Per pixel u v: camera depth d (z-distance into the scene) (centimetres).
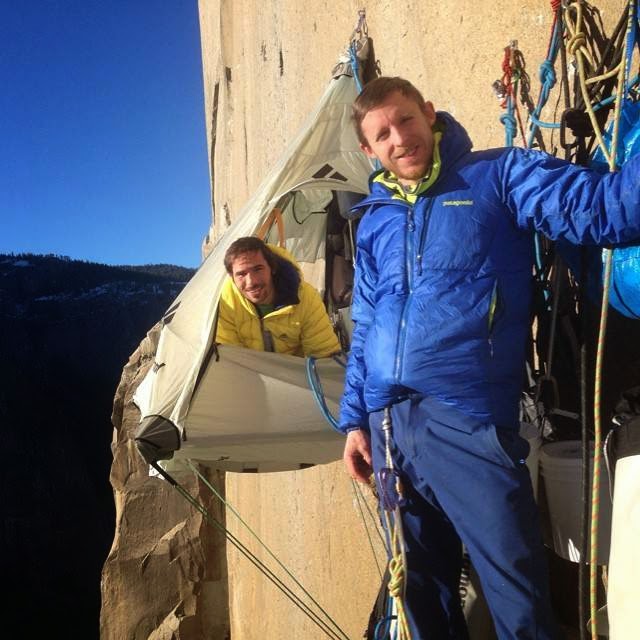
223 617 1684
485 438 203
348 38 692
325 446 409
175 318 427
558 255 237
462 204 211
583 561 198
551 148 316
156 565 1686
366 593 579
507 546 201
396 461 220
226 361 394
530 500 206
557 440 251
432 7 456
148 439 380
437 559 223
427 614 218
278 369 399
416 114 215
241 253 393
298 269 416
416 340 209
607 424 242
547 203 197
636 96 232
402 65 525
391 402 218
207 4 2089
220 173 1947
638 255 189
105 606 1678
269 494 1024
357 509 604
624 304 199
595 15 268
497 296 208
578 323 245
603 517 219
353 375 242
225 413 392
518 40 347
